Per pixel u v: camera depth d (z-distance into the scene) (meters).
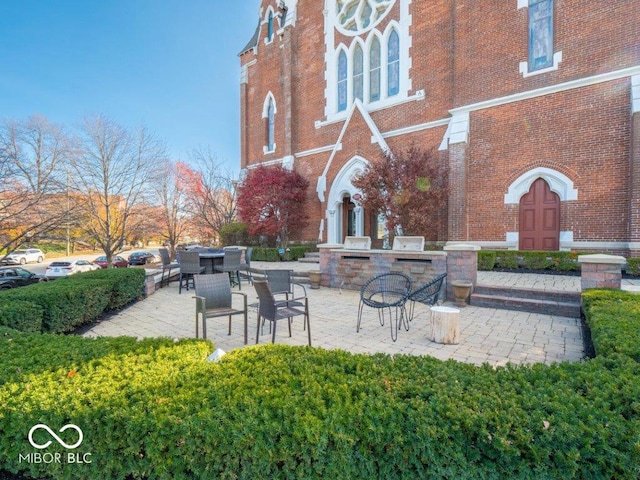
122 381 2.17
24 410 1.96
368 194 11.72
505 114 10.82
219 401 1.90
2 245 11.81
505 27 10.81
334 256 9.58
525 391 1.90
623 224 9.01
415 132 13.27
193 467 1.77
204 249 11.62
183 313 7.00
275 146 18.58
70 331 5.55
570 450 1.49
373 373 2.21
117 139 18.39
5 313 4.09
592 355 4.22
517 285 7.44
